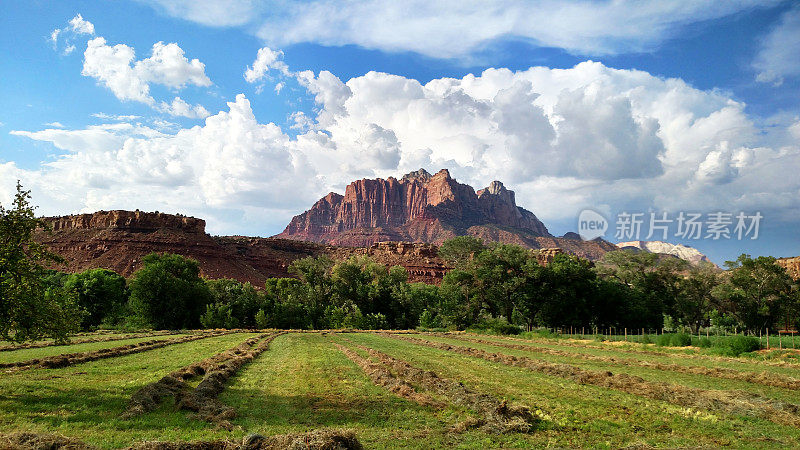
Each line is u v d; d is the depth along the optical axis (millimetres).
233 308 84375
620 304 85375
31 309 16500
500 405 14820
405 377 22203
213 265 150000
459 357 32688
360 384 20000
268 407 15445
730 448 11953
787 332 83938
